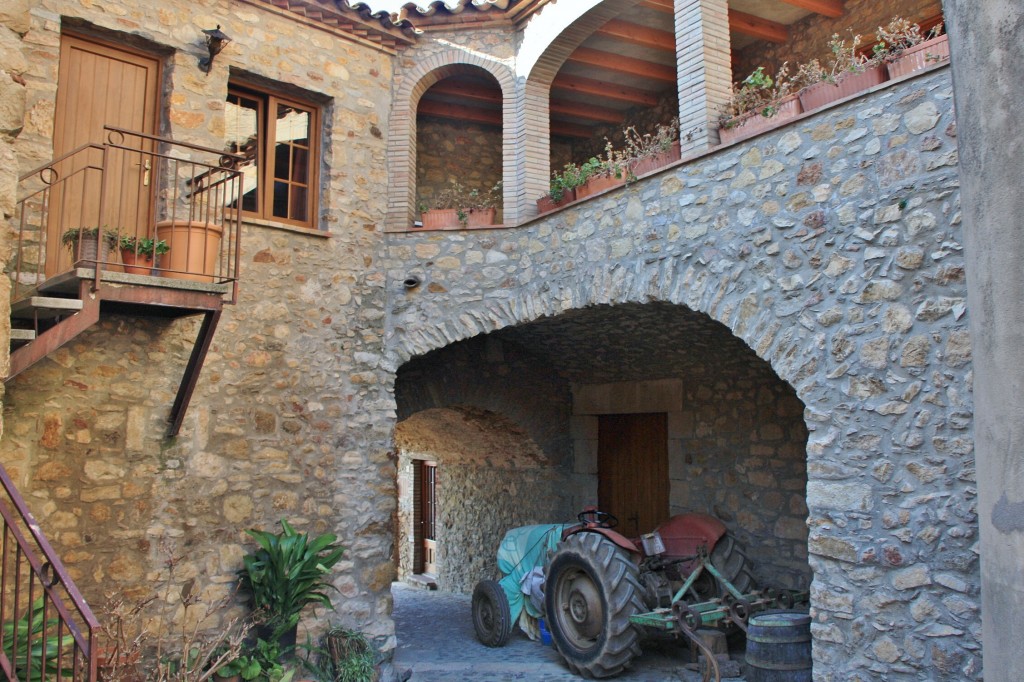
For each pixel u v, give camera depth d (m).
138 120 5.48
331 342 6.21
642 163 5.62
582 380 8.70
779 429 6.56
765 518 6.62
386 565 6.29
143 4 5.43
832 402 4.22
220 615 5.36
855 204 4.21
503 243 6.52
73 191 5.13
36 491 4.63
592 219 5.84
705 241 4.99
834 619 4.11
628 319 6.50
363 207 6.52
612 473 8.42
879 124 4.15
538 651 6.80
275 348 5.89
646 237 5.40
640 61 7.40
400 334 6.52
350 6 6.38
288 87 6.21
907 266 3.96
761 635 4.68
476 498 9.88
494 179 8.51
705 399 7.27
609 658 5.58
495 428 8.82
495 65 6.82
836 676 4.06
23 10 3.10
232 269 5.75
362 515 6.20
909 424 3.89
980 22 1.96
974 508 3.62
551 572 6.25
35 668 3.71
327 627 5.93
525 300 6.30
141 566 5.02
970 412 3.66
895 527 3.90
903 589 3.84
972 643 3.57
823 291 4.32
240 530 5.54
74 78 5.22
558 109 8.05
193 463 5.35
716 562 6.05
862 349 4.12
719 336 6.45
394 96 6.83
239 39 5.90
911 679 3.77
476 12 6.72
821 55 6.67
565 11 6.27
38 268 4.76
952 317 3.77
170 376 5.26
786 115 4.74
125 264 4.39
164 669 4.03
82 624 4.66
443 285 6.54
